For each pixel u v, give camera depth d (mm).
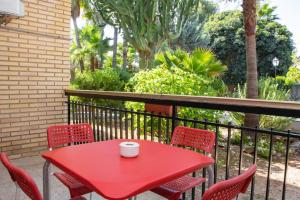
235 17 17609
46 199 1695
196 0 11656
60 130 2174
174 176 1310
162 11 11289
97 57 16547
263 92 6926
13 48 3963
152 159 1534
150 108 2859
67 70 4629
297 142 6438
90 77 9727
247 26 6418
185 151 1717
